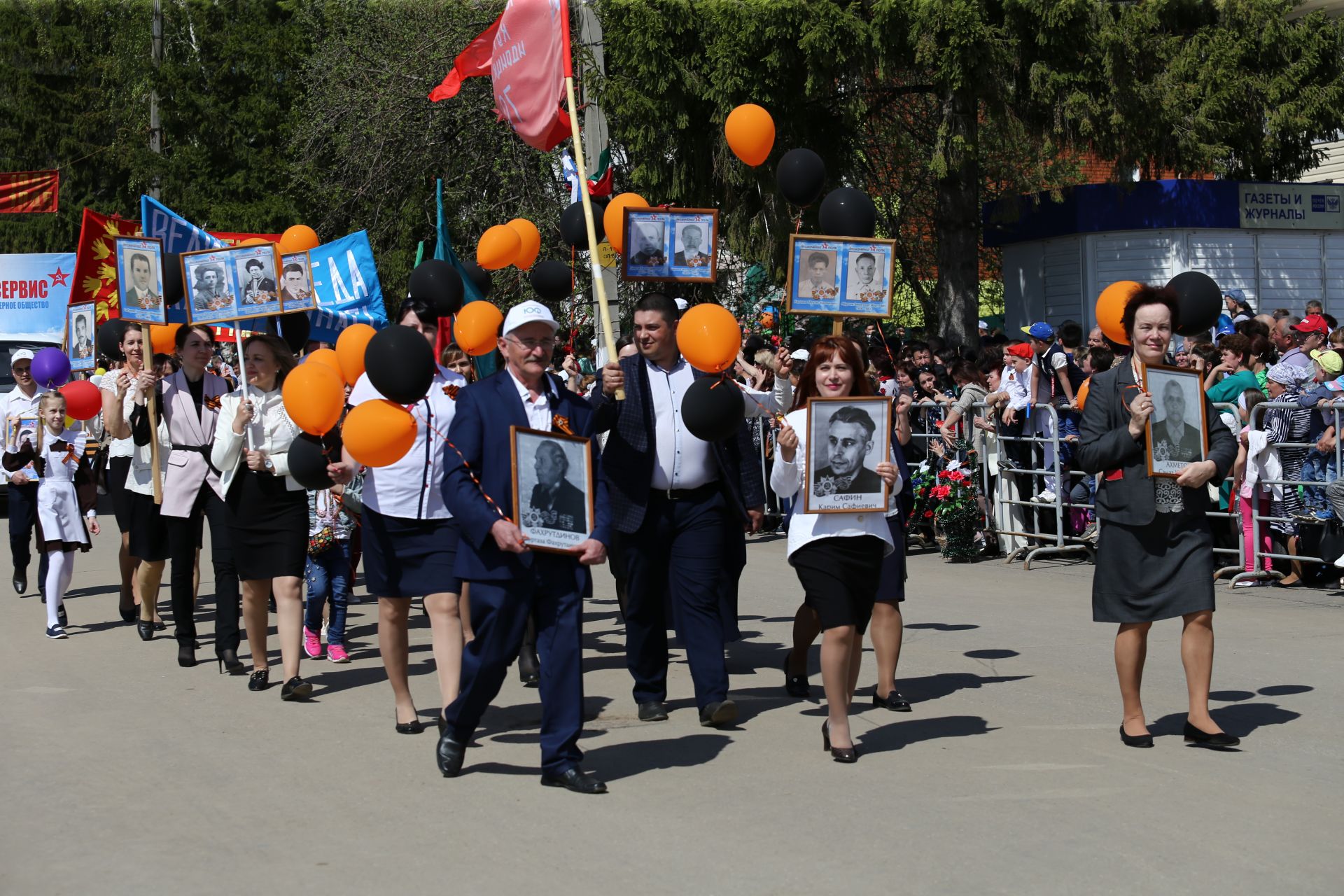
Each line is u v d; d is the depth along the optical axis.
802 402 5.90
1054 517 11.98
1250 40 17.69
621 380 6.41
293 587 7.39
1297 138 19.25
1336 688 6.89
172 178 29.45
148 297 8.35
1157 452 5.71
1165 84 17.22
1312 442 9.92
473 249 23.34
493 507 5.36
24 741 6.50
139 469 8.91
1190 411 5.80
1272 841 4.67
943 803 5.17
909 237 24.05
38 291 21.81
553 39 8.75
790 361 6.84
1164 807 5.06
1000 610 9.50
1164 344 5.84
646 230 7.00
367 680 7.95
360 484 8.52
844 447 5.60
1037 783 5.41
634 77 17.09
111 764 6.04
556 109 8.91
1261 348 10.88
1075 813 5.02
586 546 5.39
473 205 23.47
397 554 6.38
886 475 5.64
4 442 11.80
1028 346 11.89
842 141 17.84
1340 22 18.34
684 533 6.61
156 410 8.45
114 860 4.75
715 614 6.60
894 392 12.67
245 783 5.70
